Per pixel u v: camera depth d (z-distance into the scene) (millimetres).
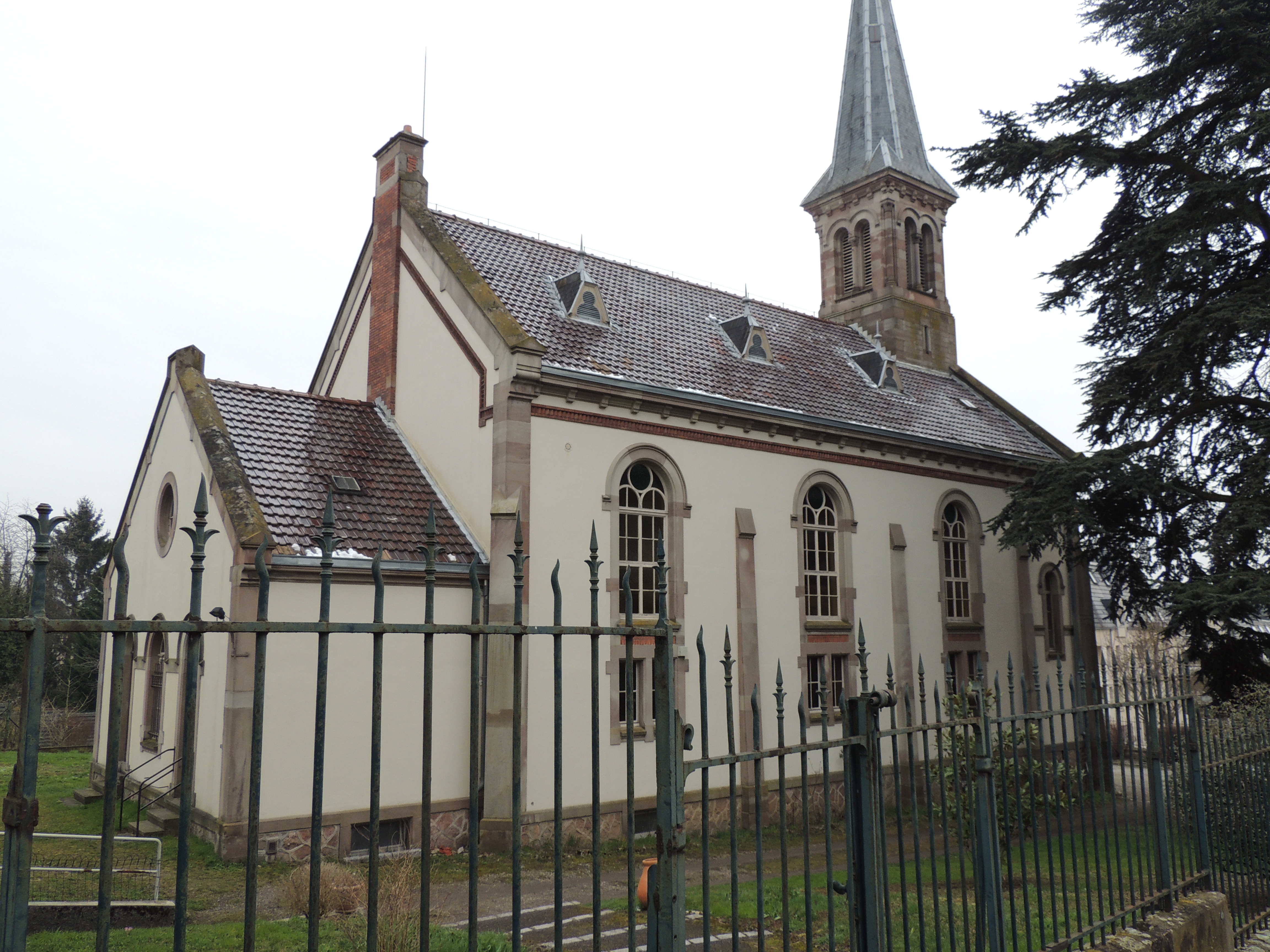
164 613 17469
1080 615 28859
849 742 5508
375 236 21750
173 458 18000
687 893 11969
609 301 22094
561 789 3971
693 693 18656
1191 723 9594
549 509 17047
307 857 13953
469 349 18031
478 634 3777
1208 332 17750
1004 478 26922
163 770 15391
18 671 34188
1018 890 11000
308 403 19188
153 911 10484
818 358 26422
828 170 34219
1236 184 17562
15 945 2504
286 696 14125
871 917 5422
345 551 15273
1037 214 20938
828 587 21984
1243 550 17641
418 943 9000
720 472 19953
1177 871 9227
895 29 34656
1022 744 15281
